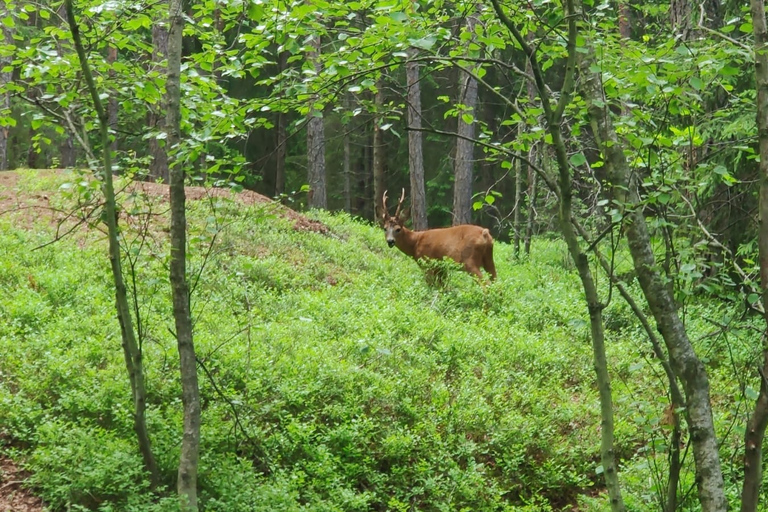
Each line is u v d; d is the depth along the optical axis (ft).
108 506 26.58
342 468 33.50
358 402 37.42
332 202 174.40
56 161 30.04
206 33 28.58
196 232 28.76
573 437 39.68
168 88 27.63
